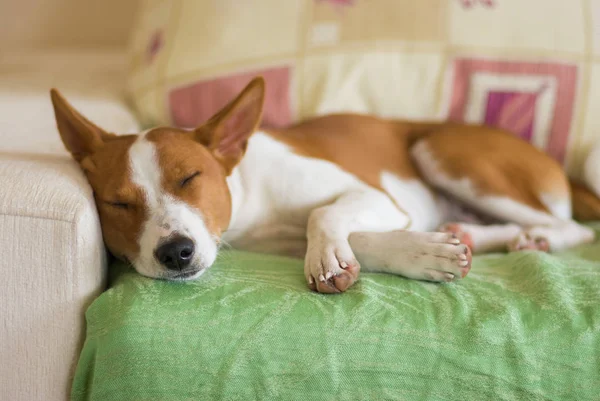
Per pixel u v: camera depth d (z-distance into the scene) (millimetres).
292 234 838
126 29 1363
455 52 959
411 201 907
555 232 854
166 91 981
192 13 997
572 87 947
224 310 648
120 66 1251
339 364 636
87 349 650
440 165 915
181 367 630
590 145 955
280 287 682
